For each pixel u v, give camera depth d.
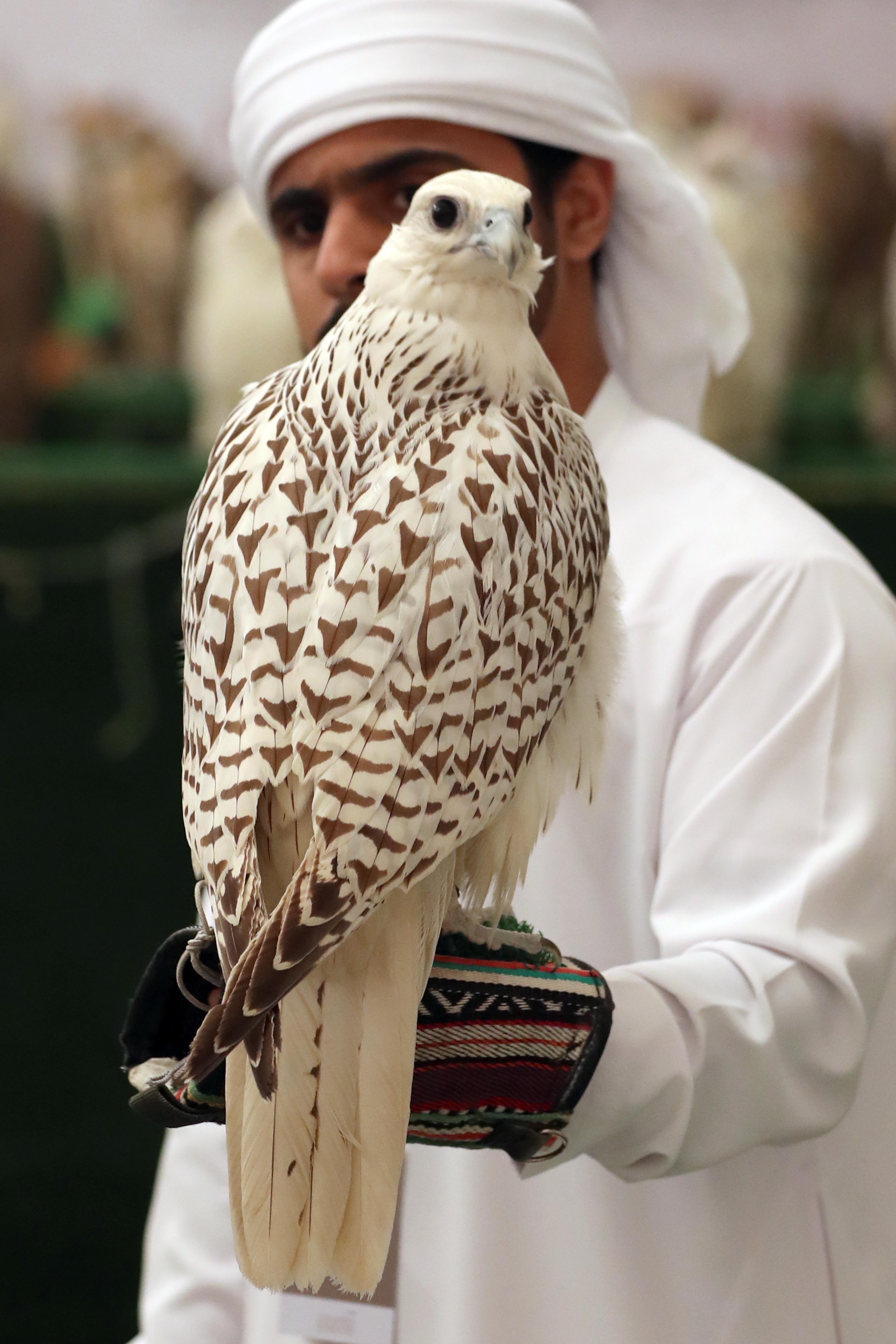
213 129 11.87
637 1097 2.04
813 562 2.50
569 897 2.59
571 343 2.96
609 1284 2.54
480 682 1.80
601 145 2.80
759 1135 2.17
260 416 2.08
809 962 2.18
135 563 10.38
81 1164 5.85
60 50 11.77
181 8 11.64
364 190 2.80
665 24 11.64
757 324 10.05
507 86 2.69
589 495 2.11
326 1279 2.59
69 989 6.77
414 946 1.77
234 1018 1.54
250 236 10.25
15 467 11.15
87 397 11.48
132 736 8.99
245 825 1.69
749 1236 2.51
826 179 11.42
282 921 1.61
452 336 2.09
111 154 11.59
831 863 2.25
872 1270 2.56
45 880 7.57
